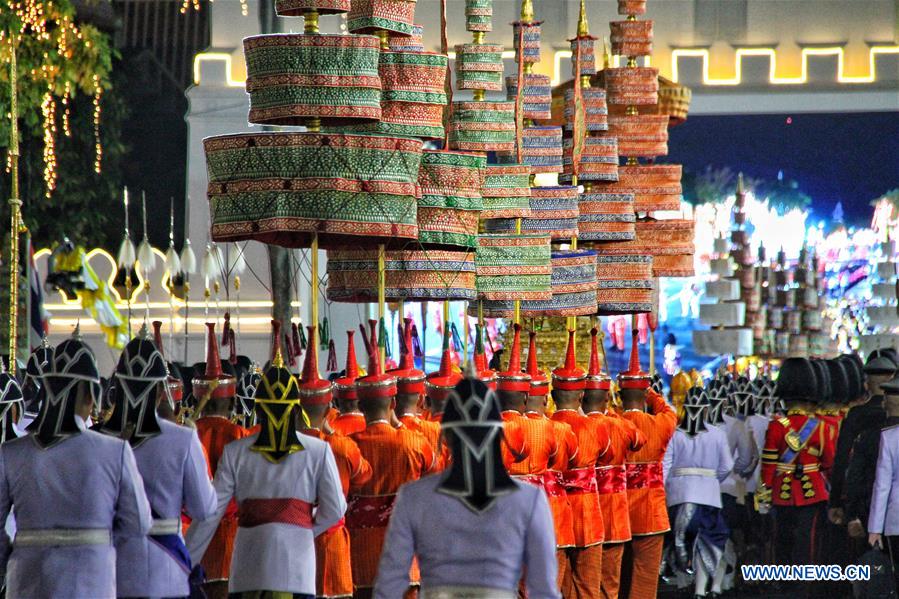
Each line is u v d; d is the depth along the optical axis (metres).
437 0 62.06
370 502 22.38
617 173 35.91
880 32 65.50
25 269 37.84
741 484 38.06
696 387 33.31
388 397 22.38
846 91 65.31
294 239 25.47
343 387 23.52
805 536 34.47
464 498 14.28
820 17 65.50
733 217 52.91
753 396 39.19
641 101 39.31
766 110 65.25
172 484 18.33
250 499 18.81
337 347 51.56
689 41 65.56
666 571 37.84
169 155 56.56
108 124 56.19
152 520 17.94
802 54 65.56
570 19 63.72
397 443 22.19
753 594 35.12
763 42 65.62
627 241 35.88
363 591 22.47
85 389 17.22
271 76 23.39
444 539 14.27
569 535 26.19
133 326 49.88
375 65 23.75
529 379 25.45
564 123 35.53
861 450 28.48
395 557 14.40
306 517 18.97
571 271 30.83
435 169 26.25
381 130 26.33
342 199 22.88
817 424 34.44
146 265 37.03
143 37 56.06
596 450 27.06
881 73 65.56
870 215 64.75
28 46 51.31
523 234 29.25
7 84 50.72
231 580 18.83
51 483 16.92
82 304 47.00
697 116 65.50
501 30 62.81
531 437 25.11
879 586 29.70
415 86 26.41
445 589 14.22
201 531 18.97
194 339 50.56
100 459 17.06
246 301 51.09
